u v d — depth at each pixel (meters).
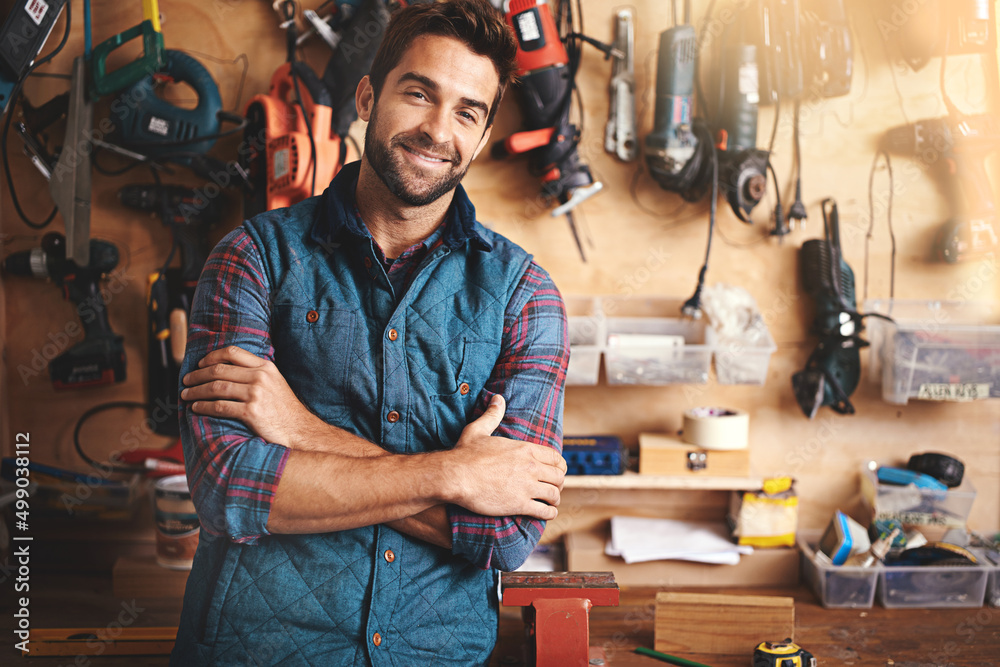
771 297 2.29
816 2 2.10
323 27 2.04
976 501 2.31
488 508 1.00
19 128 1.98
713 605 1.77
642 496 2.32
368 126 1.08
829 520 2.33
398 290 1.13
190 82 2.11
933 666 1.69
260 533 0.96
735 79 2.10
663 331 2.21
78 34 2.17
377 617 1.01
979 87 2.23
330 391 1.05
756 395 2.31
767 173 2.25
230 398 0.99
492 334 1.12
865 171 2.26
